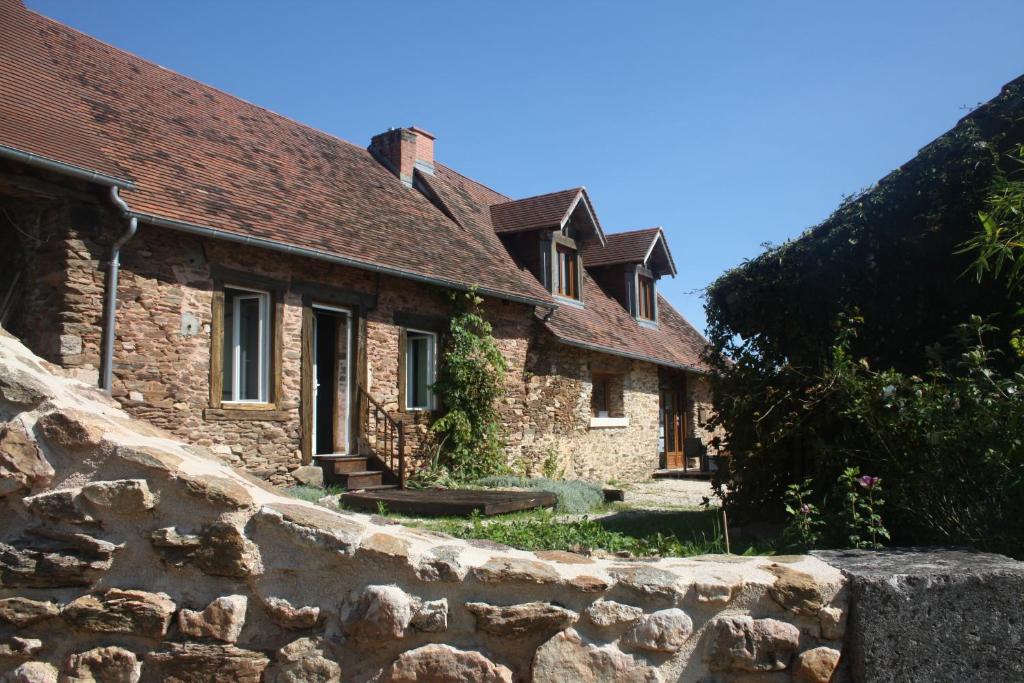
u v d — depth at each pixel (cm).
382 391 1185
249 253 980
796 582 275
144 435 324
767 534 677
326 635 276
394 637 272
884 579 269
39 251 809
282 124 1394
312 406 1063
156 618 279
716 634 274
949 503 435
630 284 2045
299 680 272
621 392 1828
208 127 1170
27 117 814
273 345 1010
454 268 1312
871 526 462
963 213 681
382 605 271
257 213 1005
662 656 275
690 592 276
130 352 842
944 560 296
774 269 773
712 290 813
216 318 935
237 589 282
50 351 787
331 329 1164
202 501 283
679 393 2162
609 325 1838
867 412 518
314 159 1342
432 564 276
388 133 1594
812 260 746
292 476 1021
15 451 295
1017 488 397
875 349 718
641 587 275
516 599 276
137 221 821
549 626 274
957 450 436
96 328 809
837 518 520
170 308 885
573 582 275
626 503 1146
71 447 294
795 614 273
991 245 441
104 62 1127
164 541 283
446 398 1284
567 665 272
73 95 974
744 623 273
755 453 712
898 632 267
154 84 1178
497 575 275
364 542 278
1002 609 271
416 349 1316
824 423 645
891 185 730
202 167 1030
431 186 1605
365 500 935
